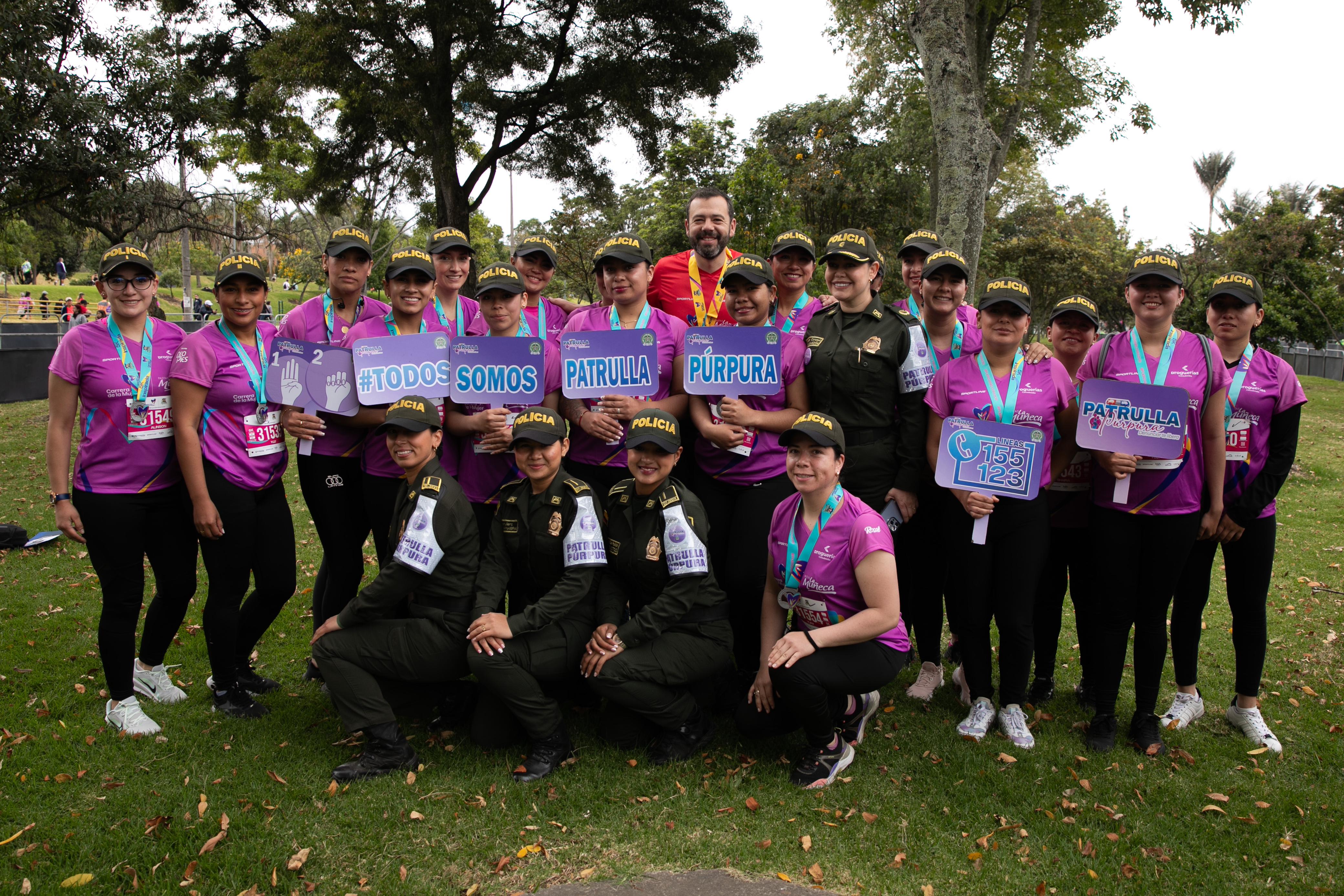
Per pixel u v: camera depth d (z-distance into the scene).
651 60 18.58
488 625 3.81
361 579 4.78
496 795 3.70
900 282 21.88
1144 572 4.16
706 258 5.07
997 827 3.54
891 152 22.70
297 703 4.60
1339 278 27.73
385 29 16.58
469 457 4.55
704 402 4.44
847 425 4.43
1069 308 4.62
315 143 22.28
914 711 4.63
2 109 11.98
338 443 4.54
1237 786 3.88
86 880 3.09
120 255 4.07
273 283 52.72
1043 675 4.83
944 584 4.81
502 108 18.95
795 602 4.00
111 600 4.15
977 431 4.09
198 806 3.55
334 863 3.25
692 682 4.02
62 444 4.13
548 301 5.45
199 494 4.05
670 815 3.57
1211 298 4.32
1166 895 3.15
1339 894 3.16
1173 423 3.93
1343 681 5.15
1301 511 10.04
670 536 3.88
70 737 4.11
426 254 4.85
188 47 19.48
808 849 3.34
